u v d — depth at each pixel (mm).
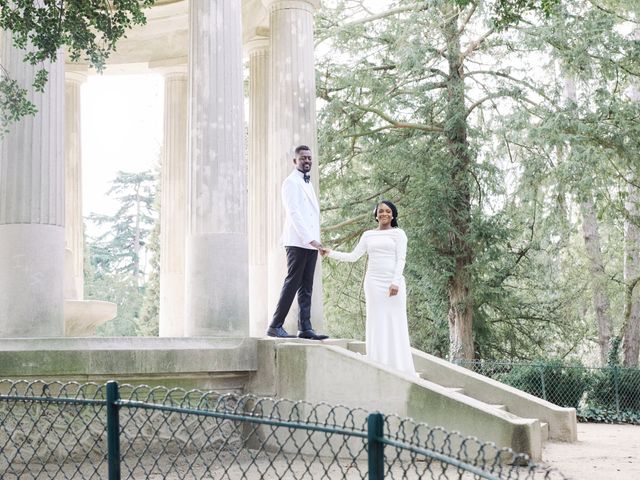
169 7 17953
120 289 59656
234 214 12016
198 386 10859
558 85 22016
